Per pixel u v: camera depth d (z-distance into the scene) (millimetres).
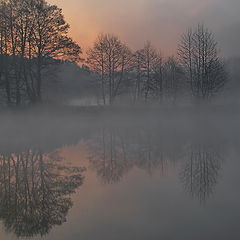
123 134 23906
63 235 6344
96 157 14680
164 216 7102
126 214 7309
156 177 10727
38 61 30469
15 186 10070
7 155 15359
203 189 9148
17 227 6824
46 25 30344
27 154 15594
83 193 9062
